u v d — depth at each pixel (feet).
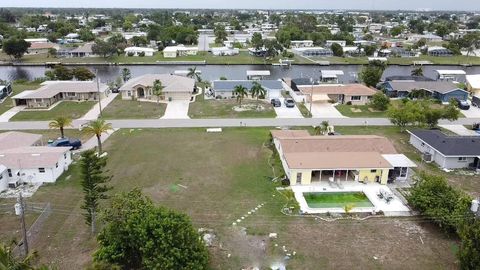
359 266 111.45
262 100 306.55
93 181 122.42
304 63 526.57
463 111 284.41
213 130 233.14
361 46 608.19
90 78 388.57
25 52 559.38
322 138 184.55
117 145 206.80
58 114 265.13
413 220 136.36
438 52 597.52
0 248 85.25
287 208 142.20
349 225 132.77
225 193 153.89
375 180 165.89
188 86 315.37
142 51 572.10
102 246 105.09
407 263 113.09
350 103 299.99
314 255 116.06
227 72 469.98
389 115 240.94
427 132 206.69
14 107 281.13
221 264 111.04
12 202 145.28
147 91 311.88
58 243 119.55
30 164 160.97
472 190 159.43
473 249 100.01
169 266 93.30
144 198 122.31
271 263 112.06
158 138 218.79
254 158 189.98
